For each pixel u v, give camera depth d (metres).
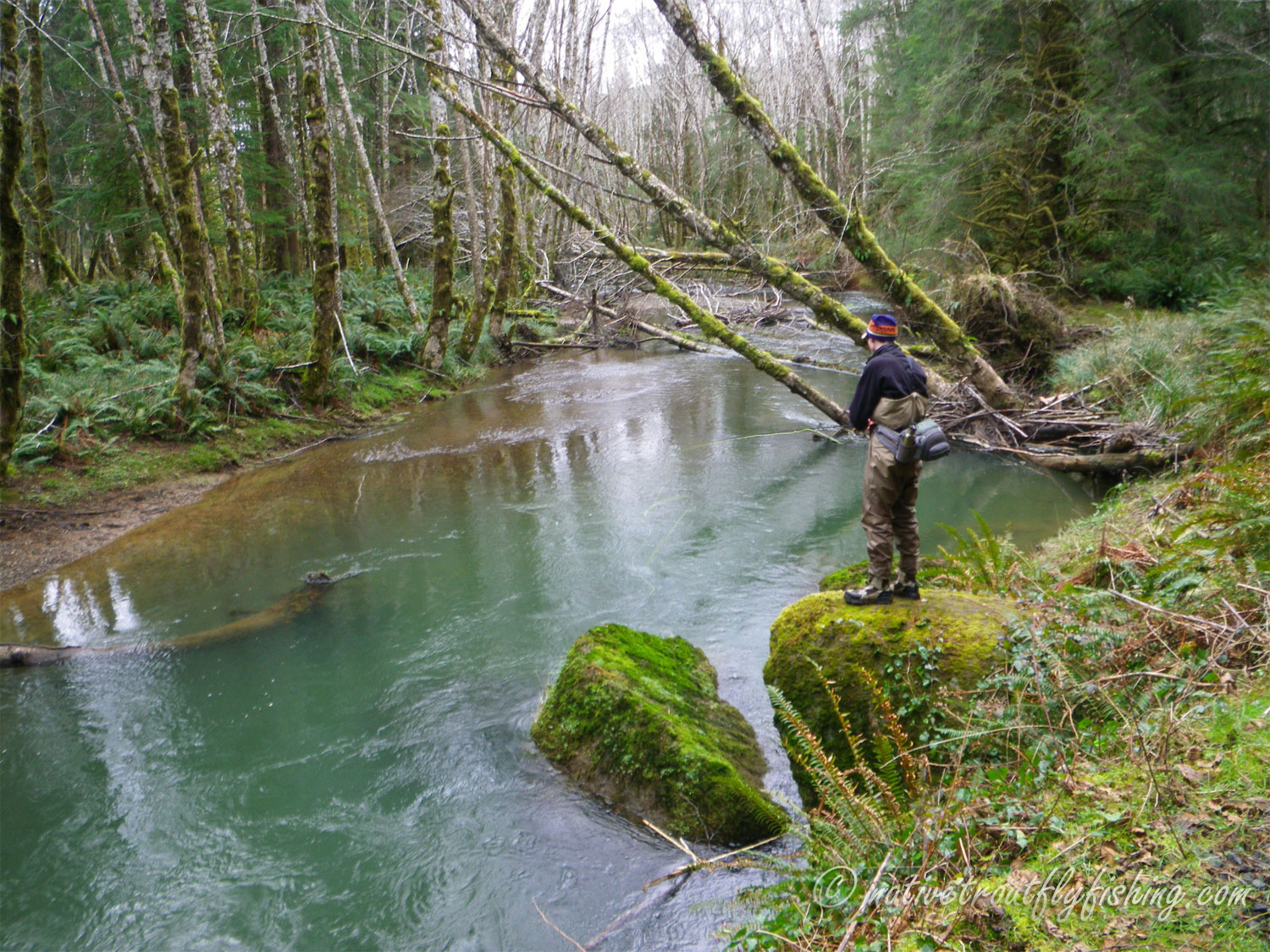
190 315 11.04
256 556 7.95
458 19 13.16
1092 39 16.39
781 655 4.65
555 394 15.18
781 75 30.41
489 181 18.52
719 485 9.76
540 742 4.75
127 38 17.45
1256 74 15.73
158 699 5.52
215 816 4.34
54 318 13.12
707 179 28.89
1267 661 3.26
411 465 11.03
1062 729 3.38
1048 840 2.75
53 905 3.77
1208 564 4.02
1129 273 16.03
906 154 17.23
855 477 9.92
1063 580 4.87
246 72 19.47
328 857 4.00
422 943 3.46
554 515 8.88
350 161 23.30
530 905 3.62
